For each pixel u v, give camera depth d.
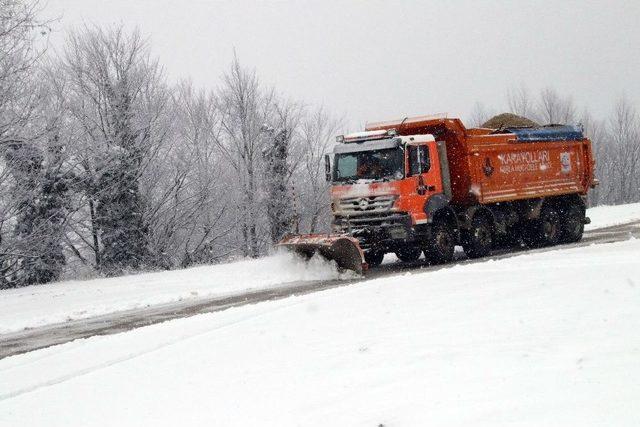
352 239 15.64
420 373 5.98
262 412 5.45
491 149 18.52
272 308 10.54
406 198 16.27
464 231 18.25
